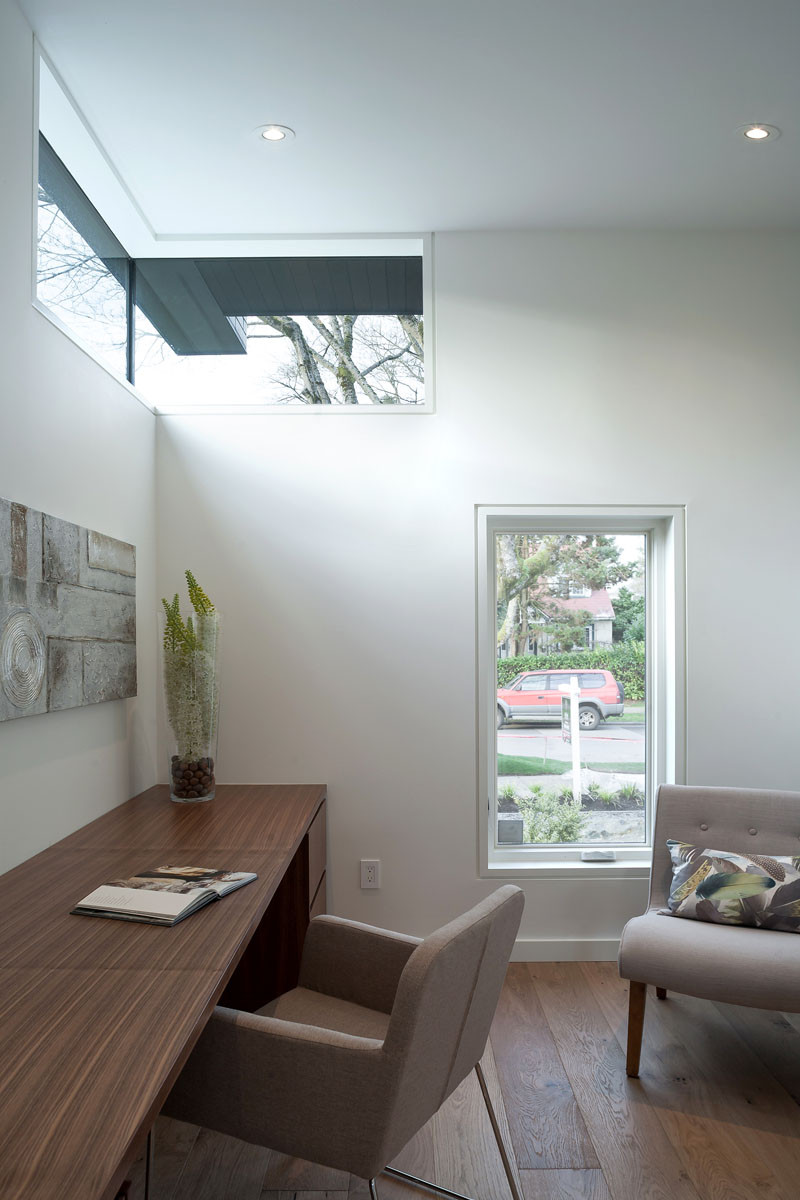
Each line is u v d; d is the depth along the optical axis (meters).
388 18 2.33
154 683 3.47
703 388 3.57
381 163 3.04
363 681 3.52
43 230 2.67
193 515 3.54
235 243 3.54
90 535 2.73
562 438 3.55
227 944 1.71
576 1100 2.46
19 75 2.29
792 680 3.55
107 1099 1.14
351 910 3.50
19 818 2.28
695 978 2.46
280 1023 1.61
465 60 2.50
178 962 1.62
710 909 2.74
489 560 3.66
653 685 3.69
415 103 2.70
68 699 2.53
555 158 3.03
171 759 3.13
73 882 2.13
